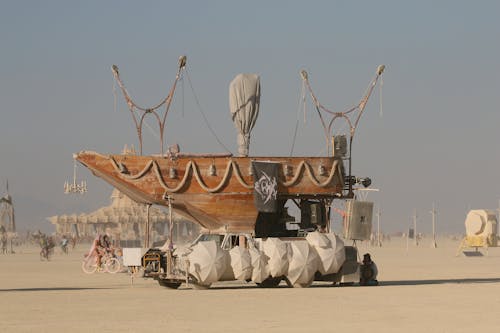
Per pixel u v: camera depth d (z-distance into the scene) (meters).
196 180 40.66
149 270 39.84
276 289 38.22
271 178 41.19
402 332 22.48
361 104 43.06
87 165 40.16
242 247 39.66
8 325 24.14
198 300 31.94
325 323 24.47
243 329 23.11
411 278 49.59
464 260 82.62
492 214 103.62
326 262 39.91
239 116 43.41
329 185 42.19
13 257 102.00
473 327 23.52
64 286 42.44
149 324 24.27
